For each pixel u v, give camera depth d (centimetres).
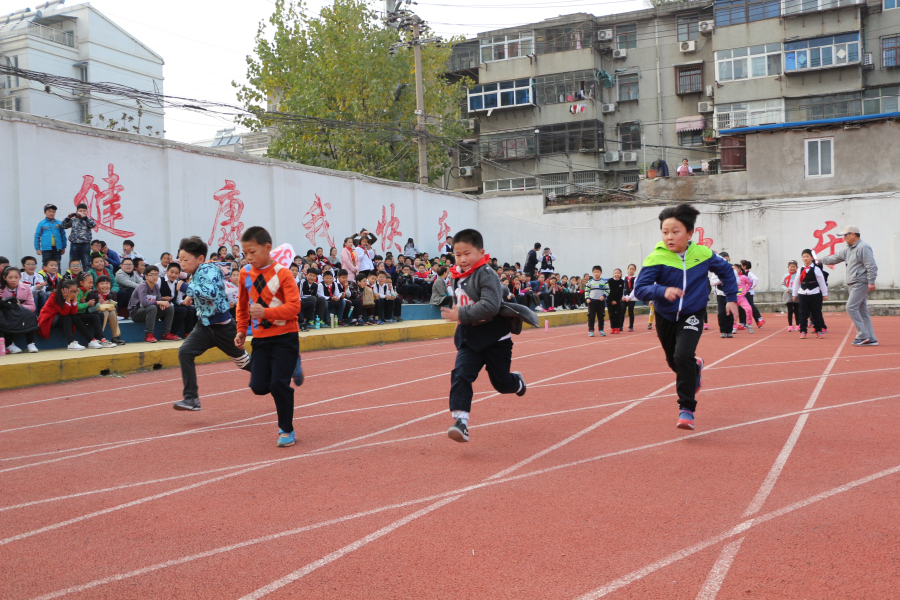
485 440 558
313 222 2005
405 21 2633
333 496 415
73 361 959
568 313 2225
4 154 1262
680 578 290
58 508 403
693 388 556
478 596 278
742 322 1708
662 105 3619
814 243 2655
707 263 561
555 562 310
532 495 409
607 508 381
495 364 523
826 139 2662
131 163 1499
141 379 963
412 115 3127
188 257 654
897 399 684
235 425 641
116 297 1249
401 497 411
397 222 2406
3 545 346
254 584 294
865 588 276
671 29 3603
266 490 431
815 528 342
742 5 3341
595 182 3612
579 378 910
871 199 2575
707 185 2853
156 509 398
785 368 947
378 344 1474
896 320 1950
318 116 2895
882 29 3244
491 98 3756
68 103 3938
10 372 888
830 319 2053
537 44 3688
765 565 301
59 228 1234
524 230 3064
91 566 317
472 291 505
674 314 562
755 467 455
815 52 3231
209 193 1681
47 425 659
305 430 613
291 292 541
